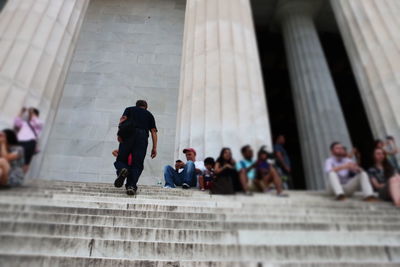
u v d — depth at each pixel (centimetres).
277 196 650
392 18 1159
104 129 1669
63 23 1128
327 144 1582
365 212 583
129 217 500
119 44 1958
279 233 455
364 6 1196
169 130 1698
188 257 411
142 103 788
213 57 1050
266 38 2503
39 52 999
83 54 1892
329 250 414
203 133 920
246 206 597
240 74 1022
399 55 1063
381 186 650
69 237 414
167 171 892
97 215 514
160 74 1870
